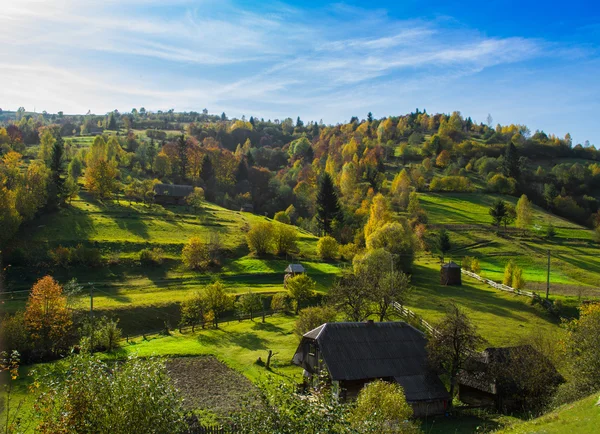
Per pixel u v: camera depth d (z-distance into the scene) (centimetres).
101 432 1762
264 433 1859
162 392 1898
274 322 7694
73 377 1873
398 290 6719
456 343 4638
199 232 12938
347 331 4847
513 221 15475
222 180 19962
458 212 16638
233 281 10256
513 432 2730
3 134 19662
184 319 7675
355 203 18125
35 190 12150
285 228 12419
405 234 11069
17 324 5806
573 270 11081
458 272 9531
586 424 2506
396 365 4594
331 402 1927
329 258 12150
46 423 1836
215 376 5047
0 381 4038
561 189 19562
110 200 14600
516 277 8781
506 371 4434
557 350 4772
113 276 9731
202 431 2916
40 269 9412
